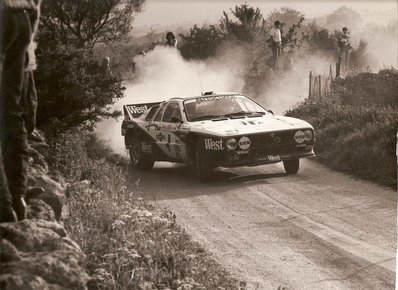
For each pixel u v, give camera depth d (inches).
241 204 601.0
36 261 200.8
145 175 770.8
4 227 216.5
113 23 1428.4
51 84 588.4
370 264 425.7
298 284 392.5
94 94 616.1
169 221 462.9
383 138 773.3
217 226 526.6
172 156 756.6
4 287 186.2
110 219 395.5
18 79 242.5
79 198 422.3
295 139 711.1
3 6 223.0
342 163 765.9
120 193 514.0
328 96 1101.1
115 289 291.1
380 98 1060.5
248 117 746.8
